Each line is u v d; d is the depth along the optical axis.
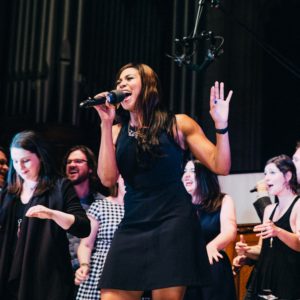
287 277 3.84
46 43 7.59
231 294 3.92
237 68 7.56
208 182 4.18
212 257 3.85
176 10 7.70
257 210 4.27
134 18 8.08
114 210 4.33
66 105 7.46
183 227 2.75
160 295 2.75
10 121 7.54
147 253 2.75
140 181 2.82
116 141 2.94
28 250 3.34
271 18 7.75
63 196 3.46
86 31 7.66
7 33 7.84
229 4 7.64
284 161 4.05
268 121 7.55
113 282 2.76
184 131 2.91
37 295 3.32
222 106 2.84
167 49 7.78
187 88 7.45
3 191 3.57
